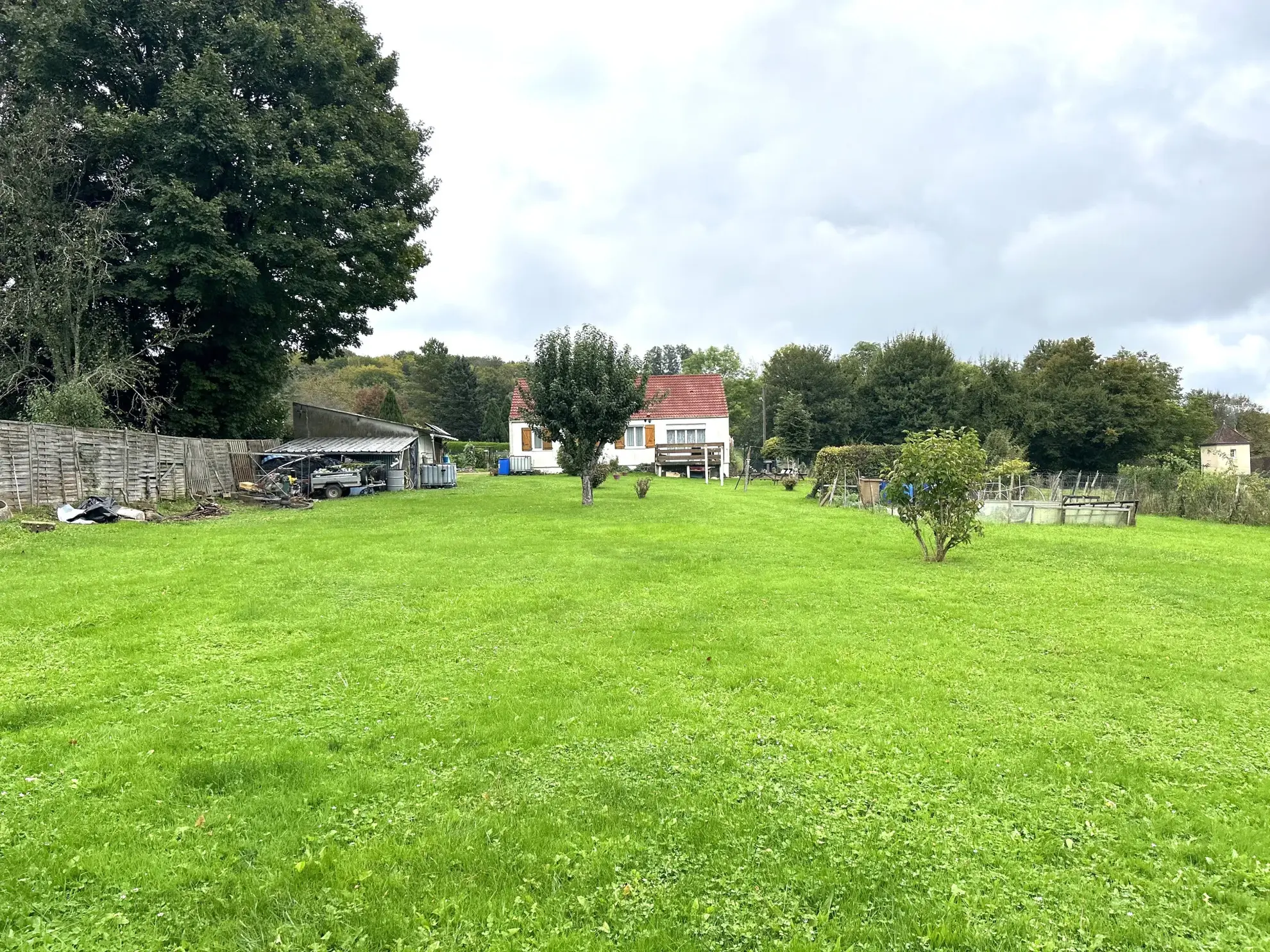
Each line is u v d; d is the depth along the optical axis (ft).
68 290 63.77
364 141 81.66
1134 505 61.93
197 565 33.65
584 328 71.82
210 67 66.44
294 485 80.69
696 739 14.92
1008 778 13.26
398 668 19.36
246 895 9.67
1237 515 67.82
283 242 70.18
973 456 37.73
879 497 71.26
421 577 31.76
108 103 70.54
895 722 15.78
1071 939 9.05
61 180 66.85
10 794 12.21
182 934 8.96
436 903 9.56
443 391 238.68
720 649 21.18
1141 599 28.71
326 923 9.16
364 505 69.97
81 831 11.07
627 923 9.27
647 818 11.71
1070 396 142.10
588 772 13.32
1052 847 11.01
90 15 65.51
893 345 170.71
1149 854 10.91
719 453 133.90
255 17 70.49
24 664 19.25
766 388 194.59
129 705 16.55
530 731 15.11
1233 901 9.77
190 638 21.89
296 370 154.30
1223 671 19.67
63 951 8.59
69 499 51.70
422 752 14.14
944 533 37.52
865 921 9.34
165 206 63.62
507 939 8.93
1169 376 177.78
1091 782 13.16
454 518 57.47
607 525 53.52
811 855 10.79
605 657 20.30
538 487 99.60
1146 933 9.12
